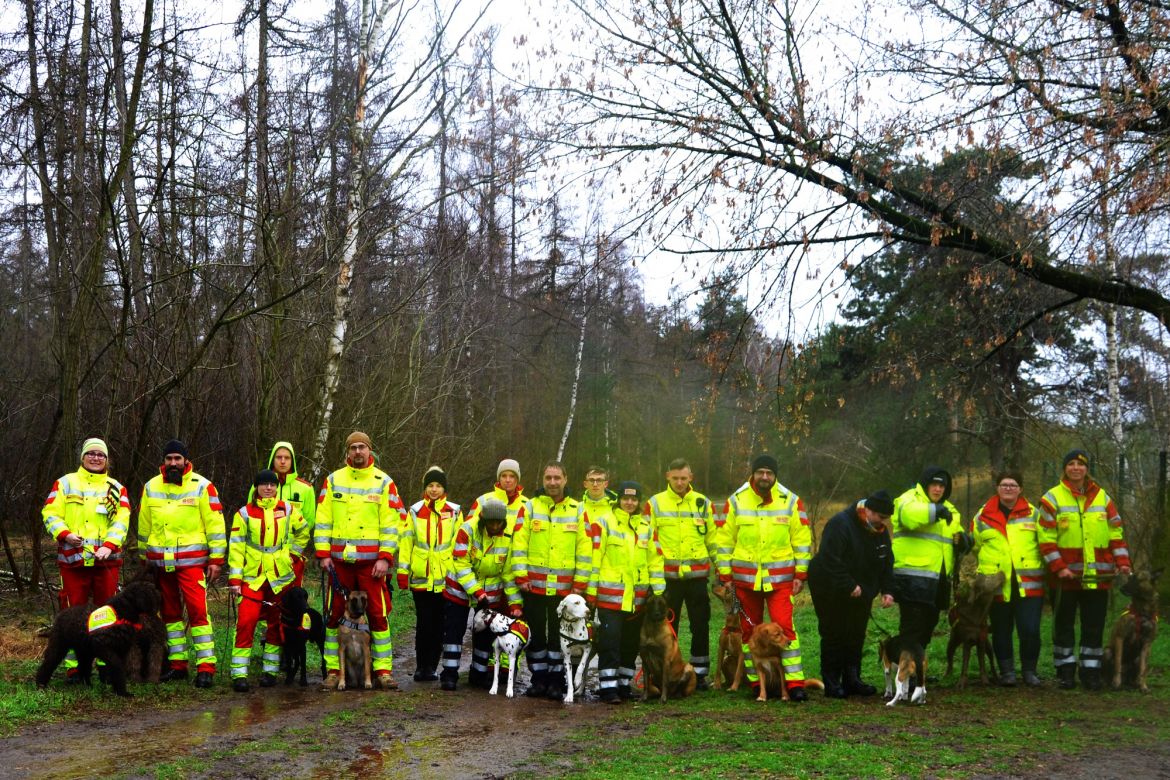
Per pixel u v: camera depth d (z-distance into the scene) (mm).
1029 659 8977
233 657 8820
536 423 35094
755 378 12219
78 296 13148
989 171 10422
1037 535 8961
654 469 36344
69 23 15758
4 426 18328
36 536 12953
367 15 16125
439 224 20719
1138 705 7992
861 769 6062
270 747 6738
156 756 6453
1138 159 9461
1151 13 9477
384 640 9156
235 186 16516
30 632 10852
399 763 6391
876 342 18750
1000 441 20750
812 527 21234
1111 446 17234
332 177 17688
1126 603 12078
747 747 6684
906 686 8133
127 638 8250
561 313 29203
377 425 20156
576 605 8469
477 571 9133
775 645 8398
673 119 11523
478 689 9141
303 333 17969
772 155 11203
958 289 14094
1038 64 9945
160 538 8914
